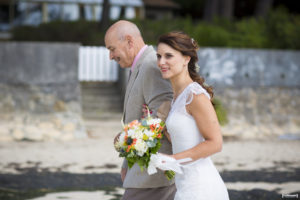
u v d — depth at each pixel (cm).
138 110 348
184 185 287
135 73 349
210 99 289
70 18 2816
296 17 1708
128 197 344
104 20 1997
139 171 338
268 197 588
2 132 1028
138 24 1844
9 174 703
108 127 1174
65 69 1195
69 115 1143
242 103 1292
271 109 1295
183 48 280
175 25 1814
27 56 1172
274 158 864
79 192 605
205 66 1309
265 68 1341
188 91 279
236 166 788
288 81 1354
